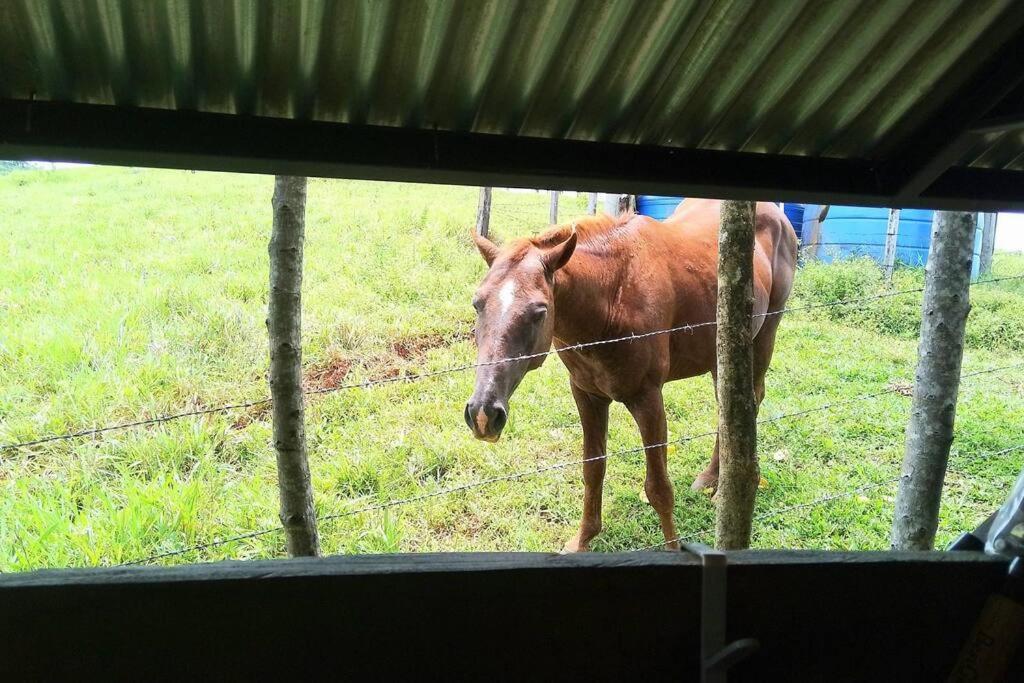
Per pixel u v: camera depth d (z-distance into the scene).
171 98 1.74
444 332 6.77
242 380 5.78
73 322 6.42
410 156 1.87
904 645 1.20
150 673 1.03
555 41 1.75
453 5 1.63
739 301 2.92
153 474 4.53
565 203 12.31
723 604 1.10
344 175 1.85
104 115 1.68
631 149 2.02
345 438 5.09
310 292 7.38
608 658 1.12
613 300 3.93
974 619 1.21
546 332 3.60
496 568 1.06
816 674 1.18
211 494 4.36
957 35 1.83
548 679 1.11
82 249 8.46
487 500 4.62
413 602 1.06
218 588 1.01
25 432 4.87
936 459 3.48
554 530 4.50
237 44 1.65
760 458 5.32
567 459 5.13
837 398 6.34
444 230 9.45
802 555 1.15
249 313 6.77
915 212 10.80
